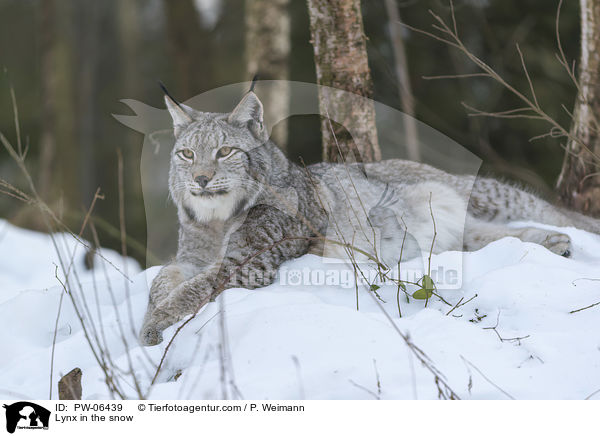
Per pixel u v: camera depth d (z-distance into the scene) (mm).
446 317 4617
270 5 11961
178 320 5488
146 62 21031
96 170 16047
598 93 7180
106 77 16562
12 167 20562
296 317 4570
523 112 14117
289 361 4156
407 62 15078
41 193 15984
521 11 14617
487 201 7309
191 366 4453
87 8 16078
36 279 9203
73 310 6281
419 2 14609
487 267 5859
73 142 15820
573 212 7426
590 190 7398
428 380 3949
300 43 15164
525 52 14047
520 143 14969
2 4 22750
